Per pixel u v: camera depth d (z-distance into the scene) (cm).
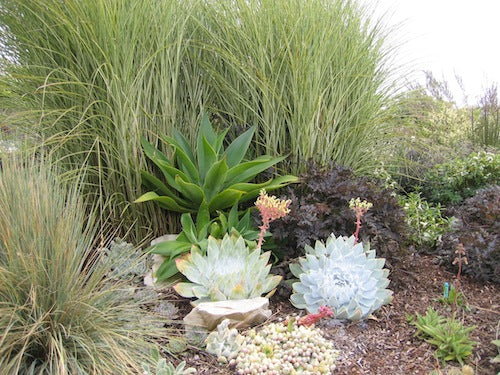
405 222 334
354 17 352
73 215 229
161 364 202
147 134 326
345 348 233
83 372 190
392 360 225
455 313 263
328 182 311
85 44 290
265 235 288
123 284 230
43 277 203
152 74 315
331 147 351
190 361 222
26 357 198
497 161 421
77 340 197
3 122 298
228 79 359
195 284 265
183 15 334
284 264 287
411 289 295
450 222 364
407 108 401
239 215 329
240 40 344
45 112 303
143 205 326
